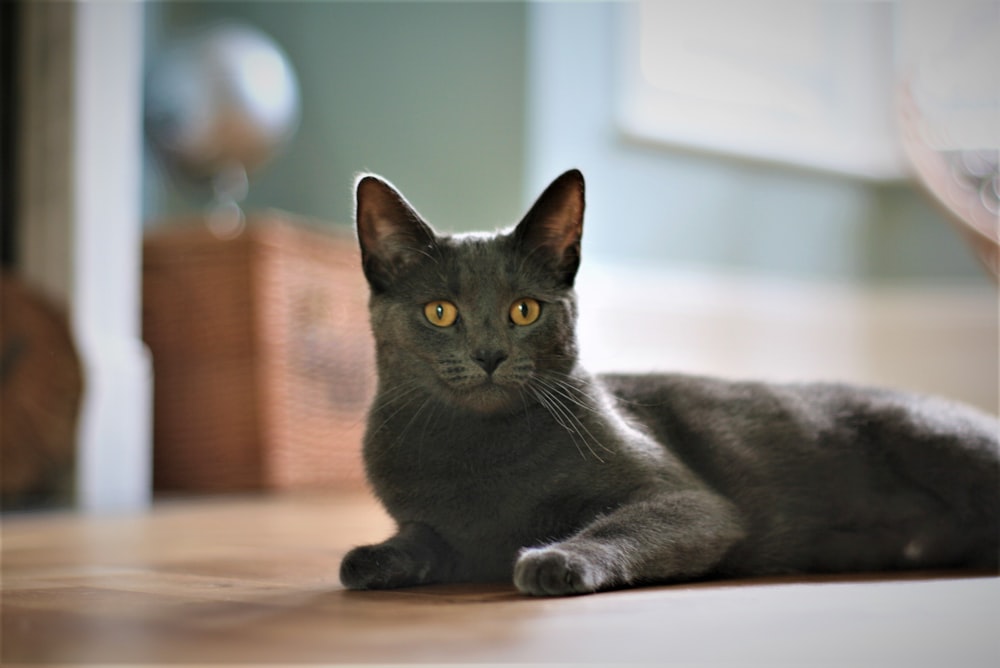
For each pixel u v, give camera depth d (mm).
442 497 734
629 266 1785
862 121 1934
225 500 1479
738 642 550
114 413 1429
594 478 724
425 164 1814
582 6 1773
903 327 1890
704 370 1810
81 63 1414
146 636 567
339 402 1643
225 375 1533
